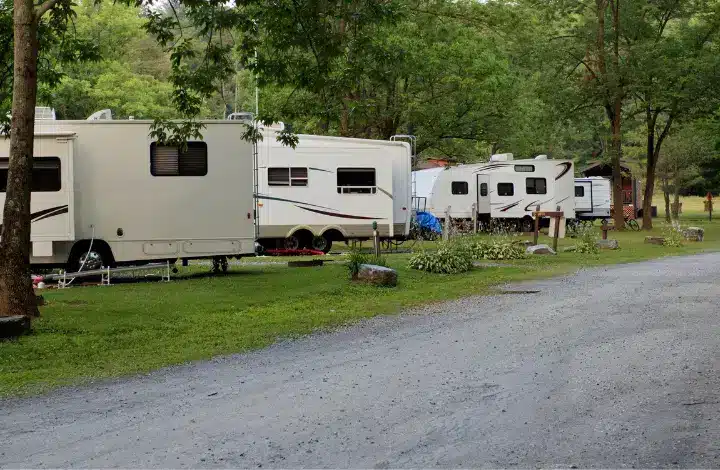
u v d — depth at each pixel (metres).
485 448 5.28
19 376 8.13
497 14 32.66
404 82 35.88
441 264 18.58
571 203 38.09
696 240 31.86
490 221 35.72
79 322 11.15
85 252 16.78
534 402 6.47
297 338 10.28
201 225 17.20
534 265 20.83
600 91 40.56
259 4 15.22
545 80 41.44
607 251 25.86
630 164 60.78
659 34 42.34
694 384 6.96
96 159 16.78
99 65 43.34
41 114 17.52
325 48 15.22
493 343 9.38
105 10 43.66
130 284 15.97
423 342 9.66
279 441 5.55
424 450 5.27
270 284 15.74
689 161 55.91
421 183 36.88
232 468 5.00
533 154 62.03
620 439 5.41
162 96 44.72
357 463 5.04
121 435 5.84
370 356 8.84
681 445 5.25
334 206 24.14
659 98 40.06
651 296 13.54
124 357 9.13
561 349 8.82
